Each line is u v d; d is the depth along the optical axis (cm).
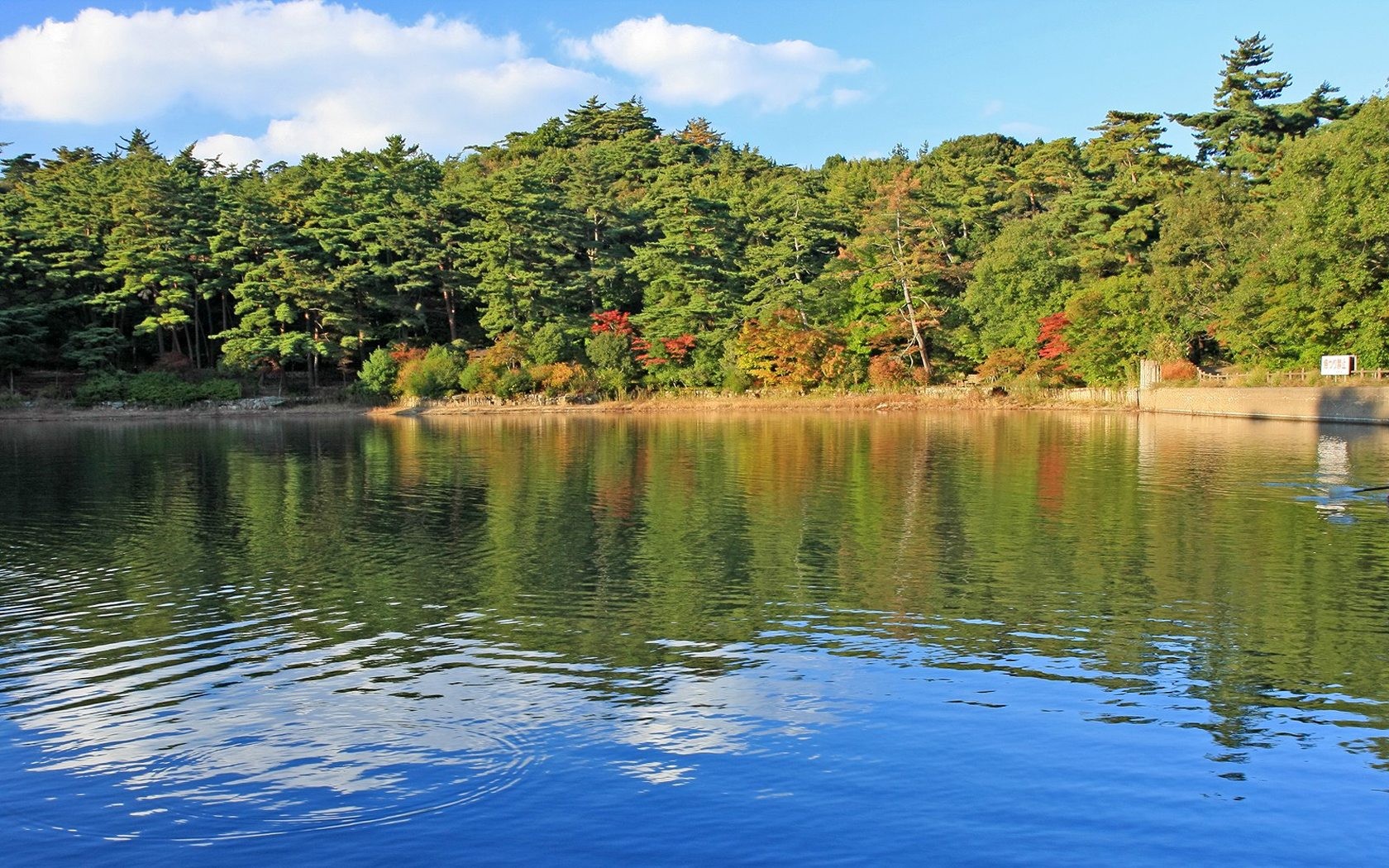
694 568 2066
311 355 9369
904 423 6519
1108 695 1333
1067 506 2778
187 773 1132
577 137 15875
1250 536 2331
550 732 1227
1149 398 7344
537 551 2241
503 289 9388
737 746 1185
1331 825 1005
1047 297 8812
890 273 9062
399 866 946
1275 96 10381
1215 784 1087
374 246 9300
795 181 10506
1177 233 7806
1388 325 6272
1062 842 977
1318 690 1345
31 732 1244
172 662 1493
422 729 1239
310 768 1139
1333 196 6425
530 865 945
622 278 10344
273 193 9738
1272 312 6706
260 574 2039
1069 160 10500
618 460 4200
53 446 5234
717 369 9344
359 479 3588
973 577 1961
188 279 8931
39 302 8731
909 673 1420
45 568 2097
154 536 2453
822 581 1942
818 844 975
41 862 960
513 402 8994
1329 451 4184
